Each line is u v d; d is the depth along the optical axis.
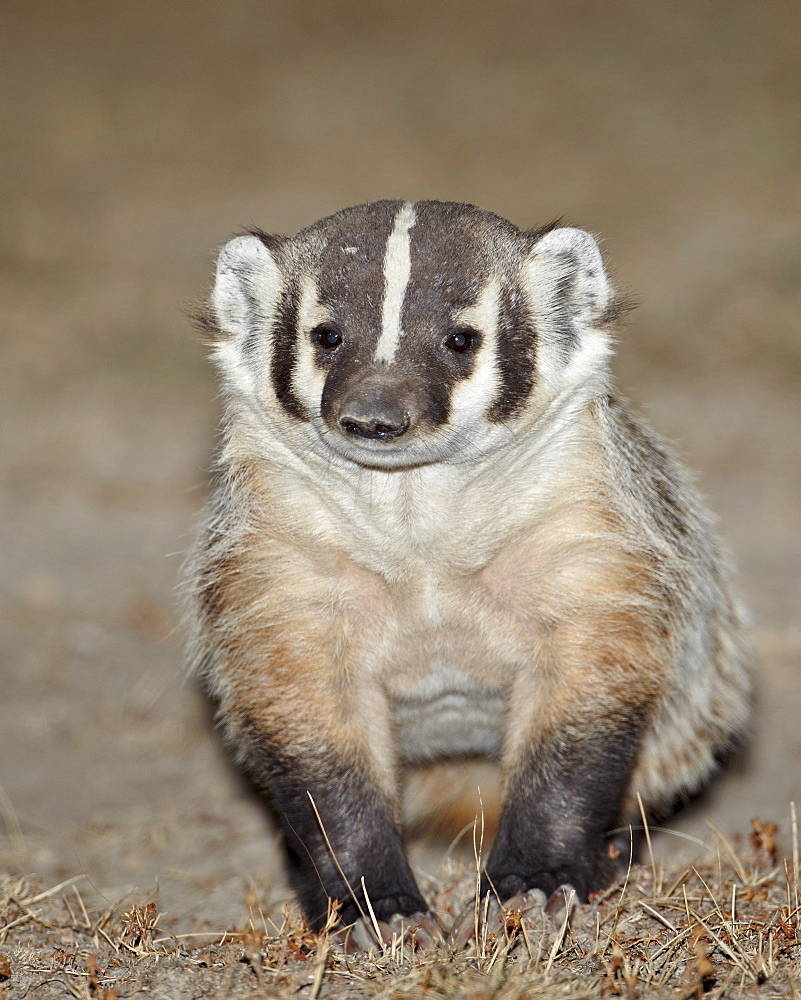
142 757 14.68
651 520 10.48
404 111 48.81
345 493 9.62
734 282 33.44
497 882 9.63
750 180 39.97
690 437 25.86
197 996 8.02
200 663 11.45
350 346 9.35
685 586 10.80
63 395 28.67
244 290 10.09
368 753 10.09
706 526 11.98
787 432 26.20
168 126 48.91
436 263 9.48
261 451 9.95
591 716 9.94
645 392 28.42
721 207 38.19
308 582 10.03
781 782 13.91
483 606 10.08
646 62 50.06
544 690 10.09
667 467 11.56
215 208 41.53
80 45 56.44
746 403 27.81
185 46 56.19
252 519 10.06
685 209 38.31
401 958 8.61
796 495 22.89
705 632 11.39
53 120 49.44
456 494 9.59
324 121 48.53
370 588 10.05
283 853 11.62
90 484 23.95
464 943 9.13
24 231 39.53
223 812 13.49
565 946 8.83
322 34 56.62
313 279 9.62
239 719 10.38
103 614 18.17
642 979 8.09
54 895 10.99
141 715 15.52
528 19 54.91
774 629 16.88
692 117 45.22
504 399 9.50
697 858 11.19
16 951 8.90
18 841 12.45
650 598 10.07
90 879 11.66
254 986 8.12
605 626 9.94
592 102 47.56
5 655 16.89
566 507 9.89
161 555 20.52
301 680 9.99
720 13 53.03
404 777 11.55
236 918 10.66
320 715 9.99
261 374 9.91
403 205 9.96
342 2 59.03
